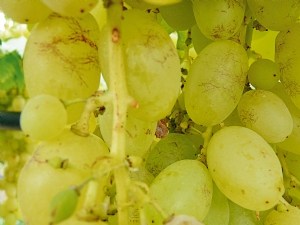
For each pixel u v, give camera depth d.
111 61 0.10
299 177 0.15
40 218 0.10
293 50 0.14
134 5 0.13
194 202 0.12
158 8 0.14
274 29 0.15
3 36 0.31
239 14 0.13
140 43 0.11
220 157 0.13
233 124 0.14
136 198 0.10
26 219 0.11
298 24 0.14
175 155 0.14
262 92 0.14
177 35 0.17
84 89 0.12
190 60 0.16
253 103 0.14
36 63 0.12
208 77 0.13
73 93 0.12
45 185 0.10
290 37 0.14
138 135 0.13
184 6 0.15
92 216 0.09
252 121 0.14
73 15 0.11
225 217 0.14
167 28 0.16
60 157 0.10
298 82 0.14
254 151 0.12
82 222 0.10
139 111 0.12
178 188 0.12
